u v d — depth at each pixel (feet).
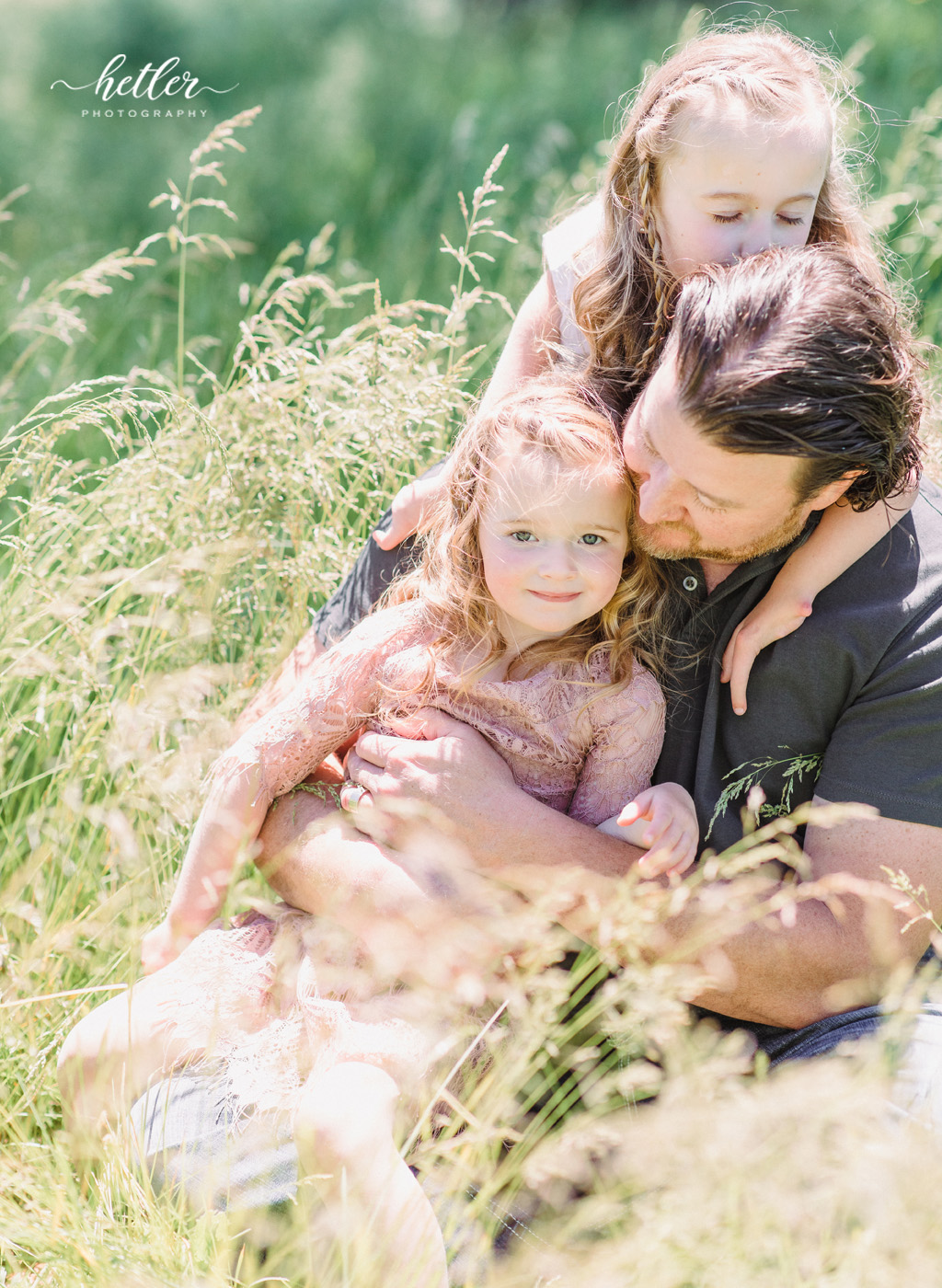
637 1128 4.42
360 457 7.48
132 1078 5.54
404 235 13.82
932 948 5.54
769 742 5.62
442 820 5.51
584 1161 4.83
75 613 6.19
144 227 15.85
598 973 5.25
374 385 7.38
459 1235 4.92
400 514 6.40
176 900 5.97
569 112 19.08
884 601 5.36
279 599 7.50
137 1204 4.95
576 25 27.94
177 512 7.07
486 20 28.99
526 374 6.51
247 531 7.02
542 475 5.42
